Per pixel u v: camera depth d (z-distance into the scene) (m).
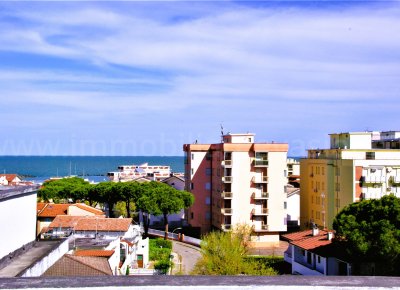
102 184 96.56
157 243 78.75
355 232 44.59
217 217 93.81
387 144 93.25
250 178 88.19
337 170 81.94
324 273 48.69
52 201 100.81
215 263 50.53
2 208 16.67
